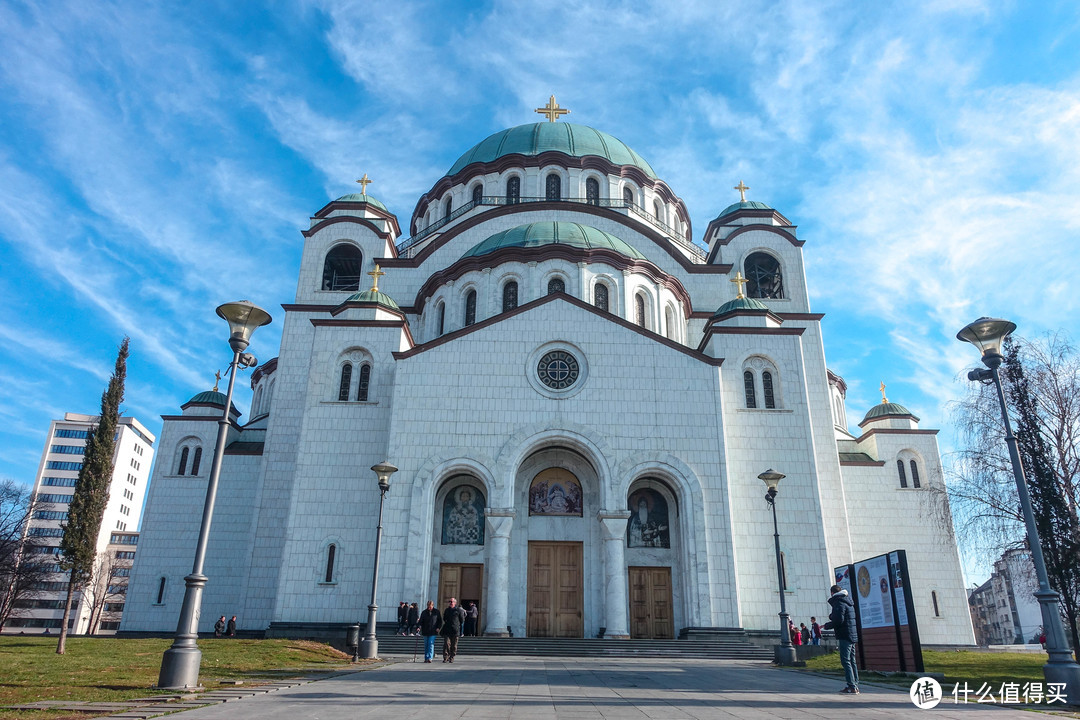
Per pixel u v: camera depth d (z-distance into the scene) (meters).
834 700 13.54
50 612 105.69
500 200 48.91
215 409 48.72
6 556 55.84
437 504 34.00
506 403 34.06
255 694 13.02
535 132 52.62
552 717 10.37
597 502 34.22
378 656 25.38
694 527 32.28
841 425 55.56
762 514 33.88
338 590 31.94
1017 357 27.69
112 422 29.78
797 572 32.97
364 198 49.06
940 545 42.56
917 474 44.97
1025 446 26.34
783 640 24.66
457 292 40.56
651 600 33.09
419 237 50.75
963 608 41.38
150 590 42.16
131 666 19.06
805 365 41.62
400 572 31.44
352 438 34.81
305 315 42.78
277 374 40.97
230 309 17.41
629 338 35.47
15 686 14.09
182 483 44.66
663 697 13.59
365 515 33.31
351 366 36.66
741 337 37.28
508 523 31.95
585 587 32.91
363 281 45.09
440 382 34.31
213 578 42.28
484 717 10.22
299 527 33.03
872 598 20.72
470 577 33.00
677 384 34.69
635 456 33.34
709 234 50.50
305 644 26.53
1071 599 24.59
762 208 48.44
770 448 35.16
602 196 49.69
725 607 31.14
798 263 45.88
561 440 33.53
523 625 32.09
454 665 21.89
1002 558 28.02
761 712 11.45
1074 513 25.03
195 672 14.06
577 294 38.56
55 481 118.88
